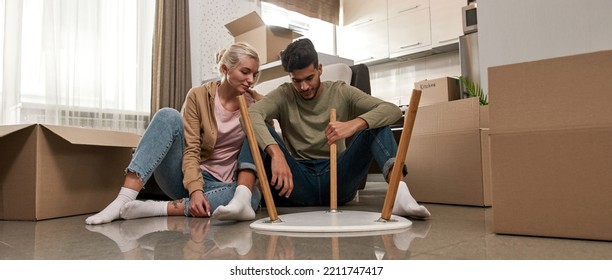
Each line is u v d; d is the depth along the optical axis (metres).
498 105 0.97
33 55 2.84
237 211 1.20
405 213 1.23
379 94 4.56
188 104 1.57
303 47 1.44
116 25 3.20
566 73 0.90
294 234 1.00
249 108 1.48
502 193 0.96
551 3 1.90
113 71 3.18
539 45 1.93
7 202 1.48
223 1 3.88
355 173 1.56
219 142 1.62
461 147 1.70
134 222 1.32
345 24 4.65
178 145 1.51
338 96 1.59
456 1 3.81
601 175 0.86
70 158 1.60
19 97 2.72
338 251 0.80
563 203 0.90
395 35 4.23
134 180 1.40
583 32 1.82
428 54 4.19
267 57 3.03
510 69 0.96
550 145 0.91
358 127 1.31
